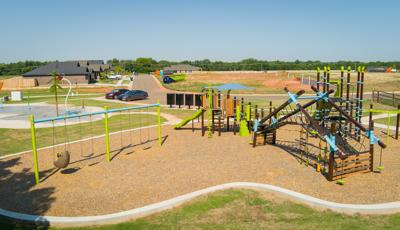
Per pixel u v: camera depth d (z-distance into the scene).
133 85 61.56
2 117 24.44
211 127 19.72
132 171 11.40
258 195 9.16
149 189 9.70
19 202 8.87
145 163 12.34
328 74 17.34
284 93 43.19
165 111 27.61
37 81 63.53
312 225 7.46
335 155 12.01
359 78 16.05
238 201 8.77
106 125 12.42
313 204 8.57
